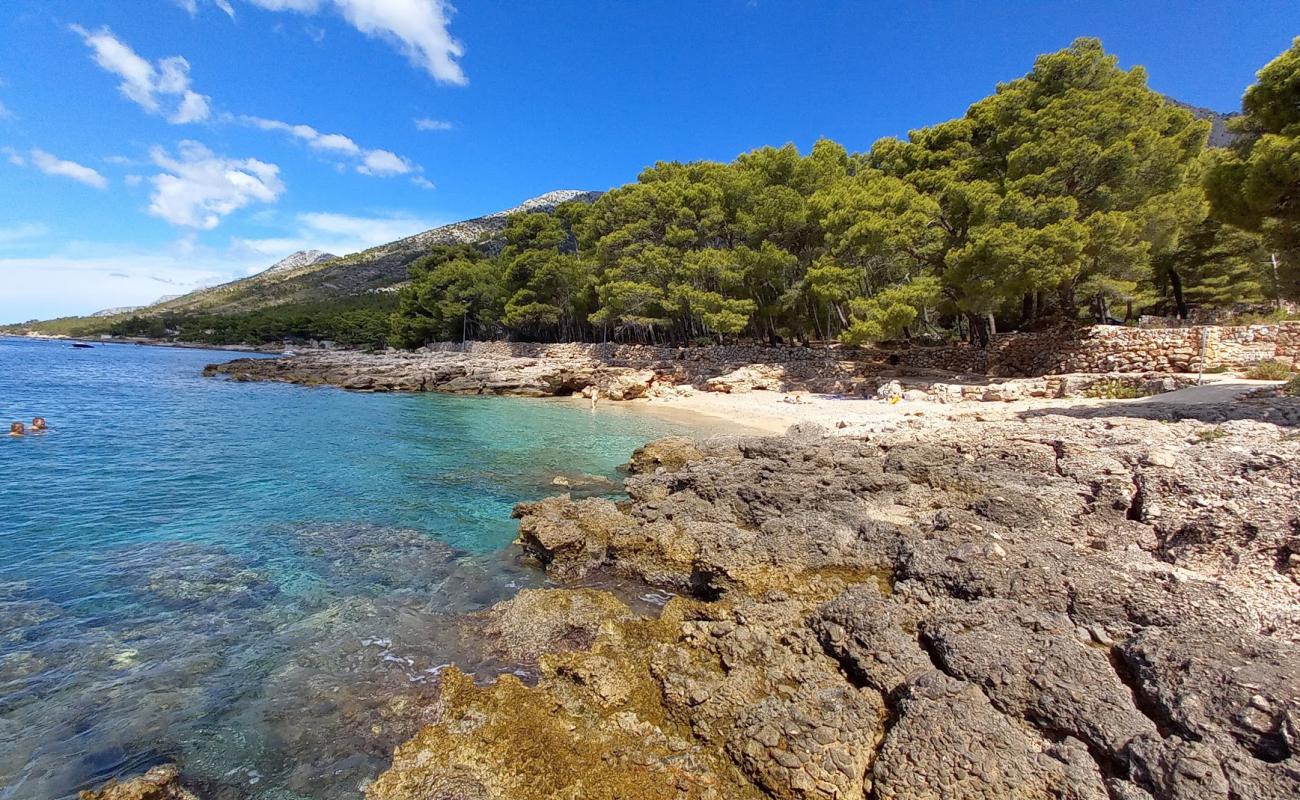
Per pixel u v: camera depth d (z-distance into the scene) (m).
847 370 36.34
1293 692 5.19
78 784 5.84
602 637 8.26
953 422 19.05
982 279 26.28
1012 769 5.11
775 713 6.09
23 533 12.40
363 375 49.69
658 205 47.38
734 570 9.88
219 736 6.57
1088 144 25.14
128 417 28.08
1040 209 25.39
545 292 61.28
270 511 14.52
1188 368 21.92
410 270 95.44
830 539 10.65
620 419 31.22
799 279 39.50
